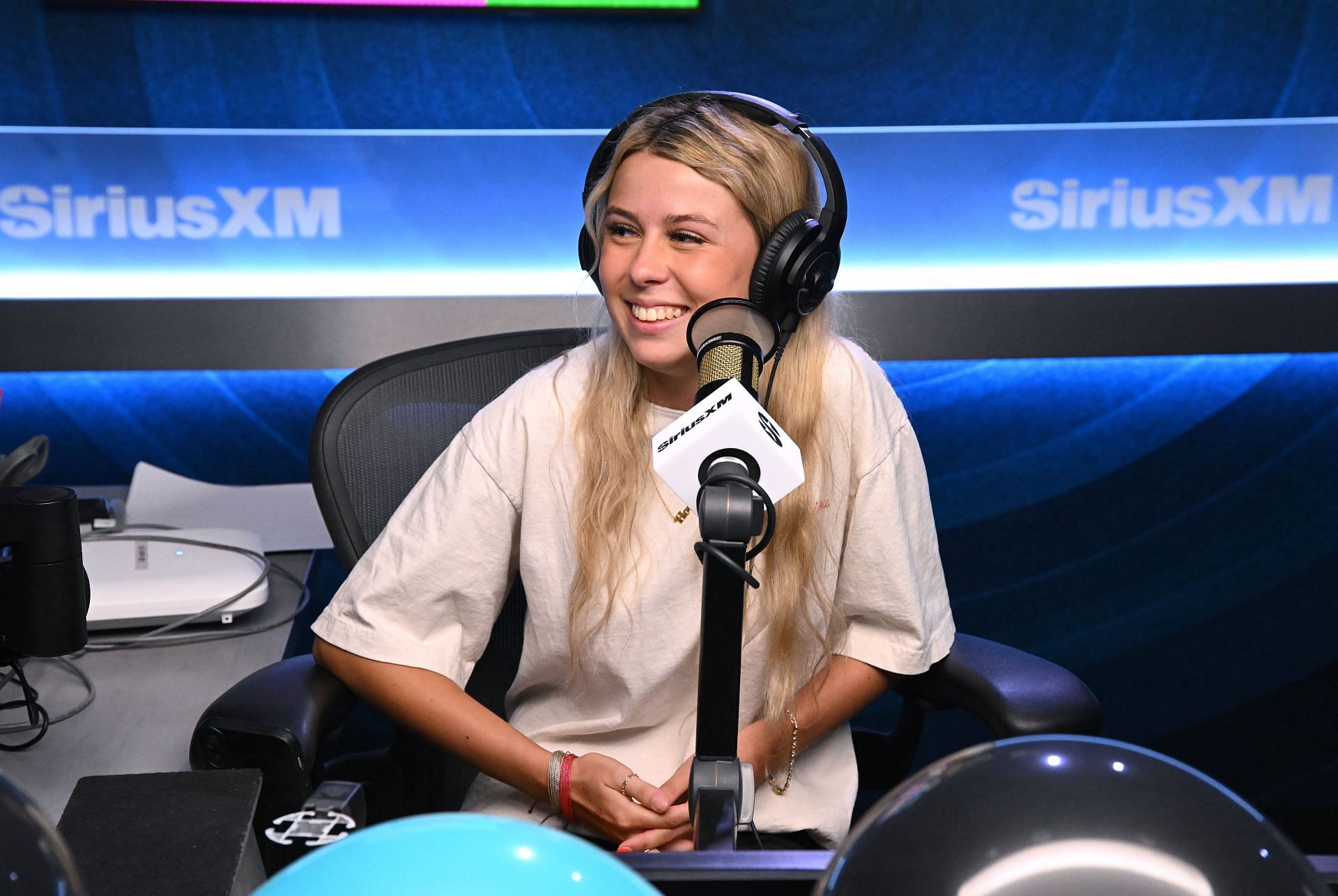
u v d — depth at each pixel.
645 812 1.04
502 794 1.15
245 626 1.23
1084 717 1.05
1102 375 2.38
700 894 0.53
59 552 0.95
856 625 1.19
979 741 2.45
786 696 1.12
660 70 2.18
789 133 1.01
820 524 1.14
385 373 1.31
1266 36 2.21
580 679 1.16
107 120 2.11
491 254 2.20
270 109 2.13
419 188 2.17
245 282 2.18
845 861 0.38
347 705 1.12
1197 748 2.51
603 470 1.09
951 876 0.35
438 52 2.14
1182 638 2.49
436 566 1.12
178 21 2.09
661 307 0.98
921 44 2.19
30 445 1.35
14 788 0.35
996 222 2.26
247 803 0.64
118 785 0.65
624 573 1.10
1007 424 2.39
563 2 2.14
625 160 1.00
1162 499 2.43
